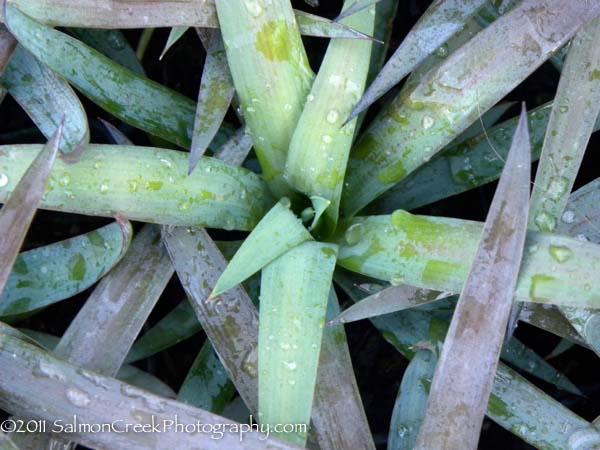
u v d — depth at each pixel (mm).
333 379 399
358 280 474
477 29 429
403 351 458
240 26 363
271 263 370
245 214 399
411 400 430
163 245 419
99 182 358
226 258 464
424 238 370
